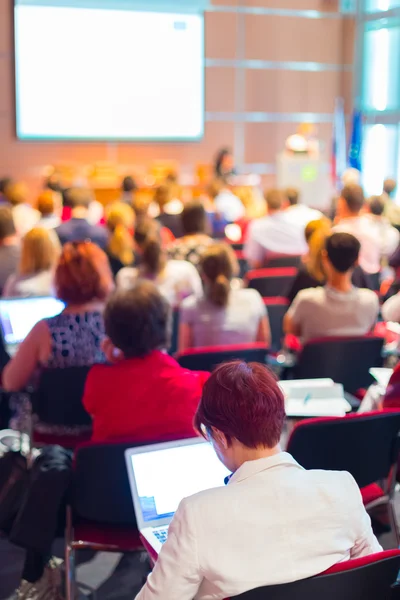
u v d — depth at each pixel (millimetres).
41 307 3561
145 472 1921
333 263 3402
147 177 10844
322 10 11953
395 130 11414
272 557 1361
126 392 2248
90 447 2125
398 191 11328
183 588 1355
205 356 3121
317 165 11039
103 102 10867
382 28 11500
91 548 2271
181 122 11336
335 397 2754
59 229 6207
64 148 10797
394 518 2529
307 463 2301
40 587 2441
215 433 1468
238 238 7707
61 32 10500
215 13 11273
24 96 10469
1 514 2295
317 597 1374
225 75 11531
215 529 1362
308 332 3492
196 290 4441
